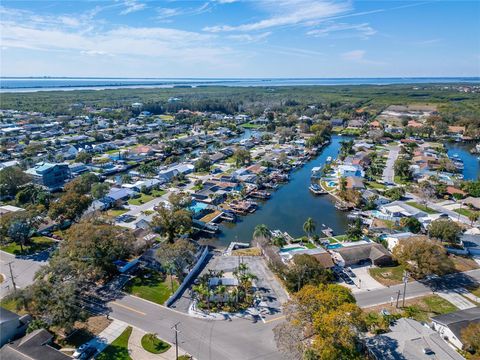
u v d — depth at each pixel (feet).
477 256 334.24
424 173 586.86
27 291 224.33
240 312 249.14
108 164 638.94
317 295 204.13
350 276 299.38
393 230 383.65
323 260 306.76
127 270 300.61
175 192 512.22
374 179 574.56
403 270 307.58
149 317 241.96
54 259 264.31
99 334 223.10
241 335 225.97
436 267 280.31
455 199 485.15
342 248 329.52
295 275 270.67
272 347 215.72
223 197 494.59
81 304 253.44
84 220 341.41
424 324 230.89
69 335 220.64
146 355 207.00
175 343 216.74
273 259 309.83
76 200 386.93
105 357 203.82
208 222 407.23
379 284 288.30
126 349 211.20
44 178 513.86
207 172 618.03
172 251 279.69
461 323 223.71
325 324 181.37
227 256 335.67
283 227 415.03
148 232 364.79
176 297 266.36
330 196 517.96
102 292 269.44
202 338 222.89
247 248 357.41
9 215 334.24
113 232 298.97
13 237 329.11
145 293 269.23
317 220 435.12
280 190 547.49
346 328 179.83
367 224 413.39
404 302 263.49
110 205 455.22
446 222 354.13
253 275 280.31
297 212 461.37
